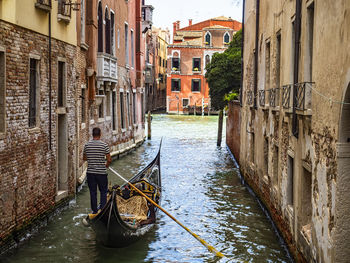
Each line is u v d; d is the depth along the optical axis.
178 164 18.33
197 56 53.25
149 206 9.68
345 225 5.34
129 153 21.59
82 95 14.27
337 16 5.39
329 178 5.68
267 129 10.81
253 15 13.80
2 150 7.31
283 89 8.83
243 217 10.61
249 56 14.53
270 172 10.34
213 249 8.10
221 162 19.00
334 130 5.48
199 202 12.01
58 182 10.91
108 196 8.97
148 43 47.78
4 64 7.38
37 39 8.83
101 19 16.77
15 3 7.73
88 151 8.75
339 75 5.29
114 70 18.33
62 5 10.37
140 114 25.67
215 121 43.28
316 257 6.22
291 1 8.30
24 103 8.20
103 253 8.05
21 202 8.12
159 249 8.38
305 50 7.12
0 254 7.27
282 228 8.78
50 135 9.66
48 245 8.32
